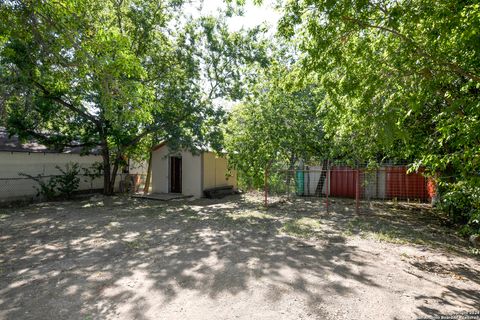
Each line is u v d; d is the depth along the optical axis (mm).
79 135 13609
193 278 4508
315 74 5141
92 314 3471
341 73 4766
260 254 5703
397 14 3781
